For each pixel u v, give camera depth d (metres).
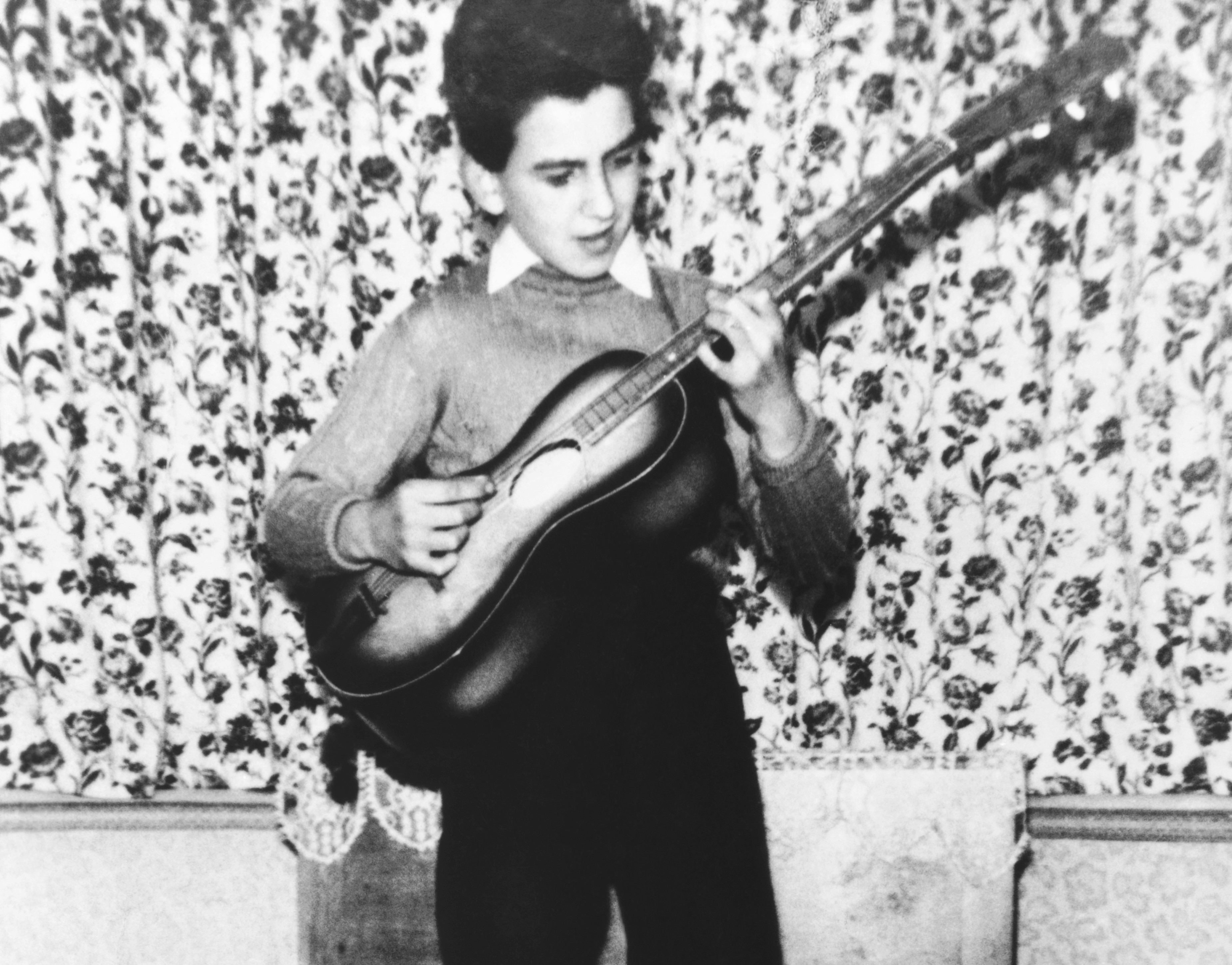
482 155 0.99
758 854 0.89
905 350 1.61
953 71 1.58
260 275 1.64
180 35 1.64
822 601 1.61
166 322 1.65
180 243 1.64
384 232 1.62
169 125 1.64
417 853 1.53
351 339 1.63
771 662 1.62
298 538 1.04
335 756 1.57
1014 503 1.58
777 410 0.99
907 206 1.60
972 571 1.59
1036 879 1.69
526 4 0.93
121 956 1.71
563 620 0.98
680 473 1.02
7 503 1.59
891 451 1.61
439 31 1.61
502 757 0.92
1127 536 1.55
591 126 0.93
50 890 1.69
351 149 1.62
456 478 1.02
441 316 1.04
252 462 1.65
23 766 1.60
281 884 1.77
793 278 1.07
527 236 1.00
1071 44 1.53
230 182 1.65
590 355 1.04
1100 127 1.53
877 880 1.53
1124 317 1.54
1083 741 1.57
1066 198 1.55
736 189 1.61
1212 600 1.51
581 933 0.92
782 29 1.60
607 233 0.98
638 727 0.90
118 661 1.62
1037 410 1.58
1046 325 1.57
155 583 1.64
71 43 1.59
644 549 1.01
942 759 1.55
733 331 0.97
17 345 1.58
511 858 0.89
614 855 0.92
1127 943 1.63
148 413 1.65
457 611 1.01
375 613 1.04
